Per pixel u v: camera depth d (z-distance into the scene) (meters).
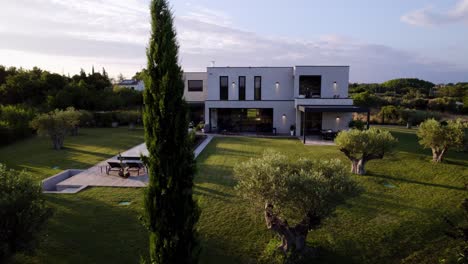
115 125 30.11
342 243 6.73
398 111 28.72
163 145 4.64
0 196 4.95
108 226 7.34
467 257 4.85
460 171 12.08
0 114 22.42
